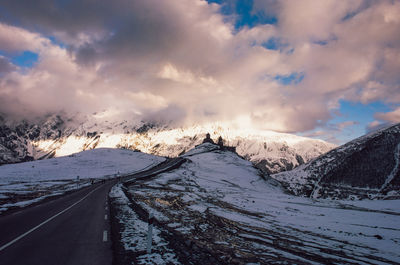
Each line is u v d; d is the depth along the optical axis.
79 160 106.94
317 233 15.84
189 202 27.53
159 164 110.50
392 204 45.06
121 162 110.81
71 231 10.07
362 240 14.70
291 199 47.03
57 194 28.92
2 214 14.52
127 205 19.02
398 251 12.35
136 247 8.02
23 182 49.12
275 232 14.57
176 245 8.73
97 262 6.54
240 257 8.60
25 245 8.00
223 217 18.61
